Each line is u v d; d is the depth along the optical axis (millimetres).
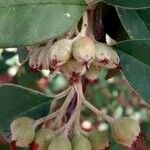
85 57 138
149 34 160
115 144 219
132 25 158
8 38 134
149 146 389
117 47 156
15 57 270
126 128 151
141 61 156
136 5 149
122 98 417
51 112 182
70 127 153
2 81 274
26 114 185
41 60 150
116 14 177
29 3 137
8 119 186
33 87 218
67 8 140
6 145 218
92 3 150
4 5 135
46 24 138
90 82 150
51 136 151
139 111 427
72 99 159
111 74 188
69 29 139
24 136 153
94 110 156
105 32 174
